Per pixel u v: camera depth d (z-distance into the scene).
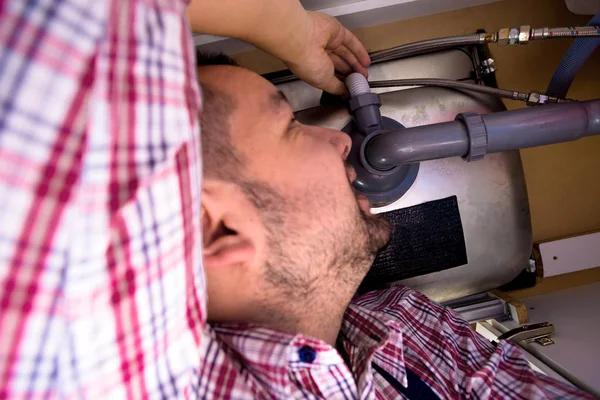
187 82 0.37
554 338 0.96
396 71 1.06
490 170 0.99
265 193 0.57
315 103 1.03
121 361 0.37
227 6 0.58
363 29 1.11
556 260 1.17
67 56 0.29
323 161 0.62
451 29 1.12
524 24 1.12
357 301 0.97
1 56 0.27
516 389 0.78
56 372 0.33
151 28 0.34
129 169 0.33
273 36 0.67
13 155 0.28
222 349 0.57
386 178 0.94
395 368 0.75
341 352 0.76
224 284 0.58
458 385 0.80
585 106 0.82
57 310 0.32
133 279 0.35
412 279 1.01
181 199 0.37
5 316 0.30
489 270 1.02
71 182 0.30
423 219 0.97
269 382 0.55
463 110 1.00
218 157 0.55
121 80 0.32
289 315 0.62
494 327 1.11
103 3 0.31
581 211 1.20
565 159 1.20
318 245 0.61
